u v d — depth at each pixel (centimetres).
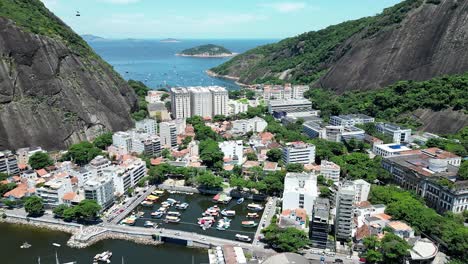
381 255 14775
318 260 15300
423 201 19100
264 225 18288
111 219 18788
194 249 16588
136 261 15525
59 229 17988
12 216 18962
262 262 14612
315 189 18912
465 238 14900
